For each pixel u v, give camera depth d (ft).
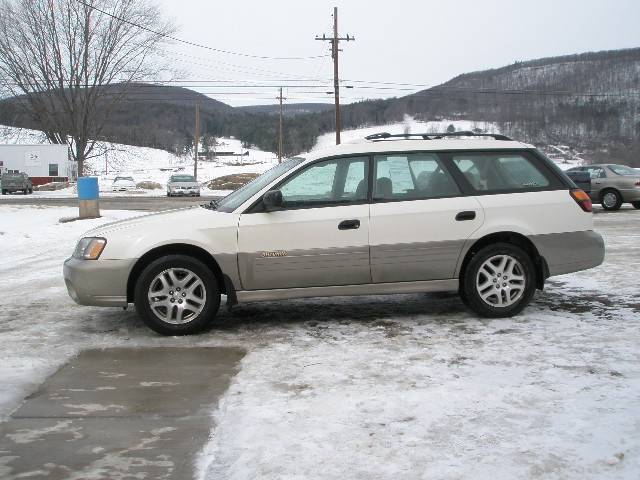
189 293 18.30
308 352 16.33
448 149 19.69
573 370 14.39
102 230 18.83
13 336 18.47
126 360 16.02
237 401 12.92
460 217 19.07
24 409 12.75
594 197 63.72
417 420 11.76
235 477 9.78
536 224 19.52
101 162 368.68
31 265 33.76
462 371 14.49
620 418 11.62
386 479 9.59
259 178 20.86
